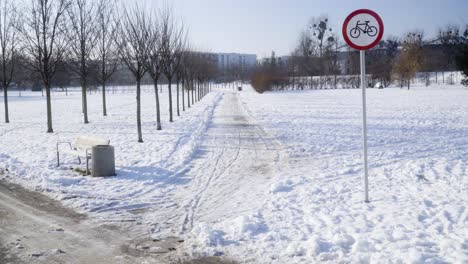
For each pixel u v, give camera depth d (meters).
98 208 7.71
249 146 14.44
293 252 5.42
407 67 60.91
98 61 25.80
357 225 6.20
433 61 80.06
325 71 85.50
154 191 8.84
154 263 5.27
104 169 9.99
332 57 84.94
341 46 87.19
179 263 5.27
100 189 8.95
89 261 5.37
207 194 8.59
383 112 25.34
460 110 25.27
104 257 5.49
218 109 32.06
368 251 5.27
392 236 5.71
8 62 25.42
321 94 51.81
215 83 114.12
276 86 66.50
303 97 45.88
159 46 18.30
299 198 7.85
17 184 9.48
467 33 77.81
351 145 13.84
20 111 33.62
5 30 22.55
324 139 15.31
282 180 9.21
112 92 81.62
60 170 10.68
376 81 70.00
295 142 14.96
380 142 14.33
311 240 5.60
